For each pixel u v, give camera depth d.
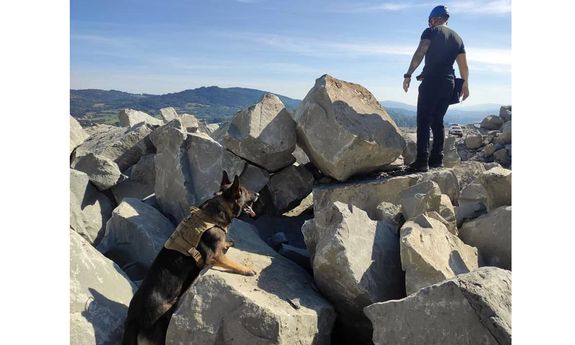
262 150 4.13
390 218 3.30
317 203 4.05
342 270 2.60
